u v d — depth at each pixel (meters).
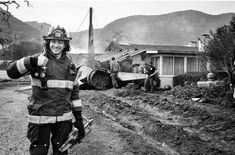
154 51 23.09
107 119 8.54
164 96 14.30
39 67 2.85
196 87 14.85
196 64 23.91
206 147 5.73
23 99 12.97
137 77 19.86
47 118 2.91
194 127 7.72
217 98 12.26
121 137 6.39
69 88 3.06
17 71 2.79
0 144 5.70
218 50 15.05
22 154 5.15
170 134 6.55
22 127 7.19
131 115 9.13
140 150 5.47
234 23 15.80
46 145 2.93
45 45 3.05
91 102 12.11
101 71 18.02
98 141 6.01
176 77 22.19
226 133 6.99
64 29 3.05
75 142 3.14
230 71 14.36
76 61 19.95
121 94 14.74
